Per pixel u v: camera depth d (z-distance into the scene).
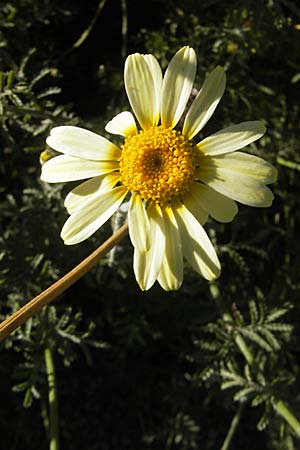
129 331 0.28
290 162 0.27
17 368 0.25
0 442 0.28
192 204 0.20
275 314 0.25
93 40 0.28
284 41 0.27
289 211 0.28
